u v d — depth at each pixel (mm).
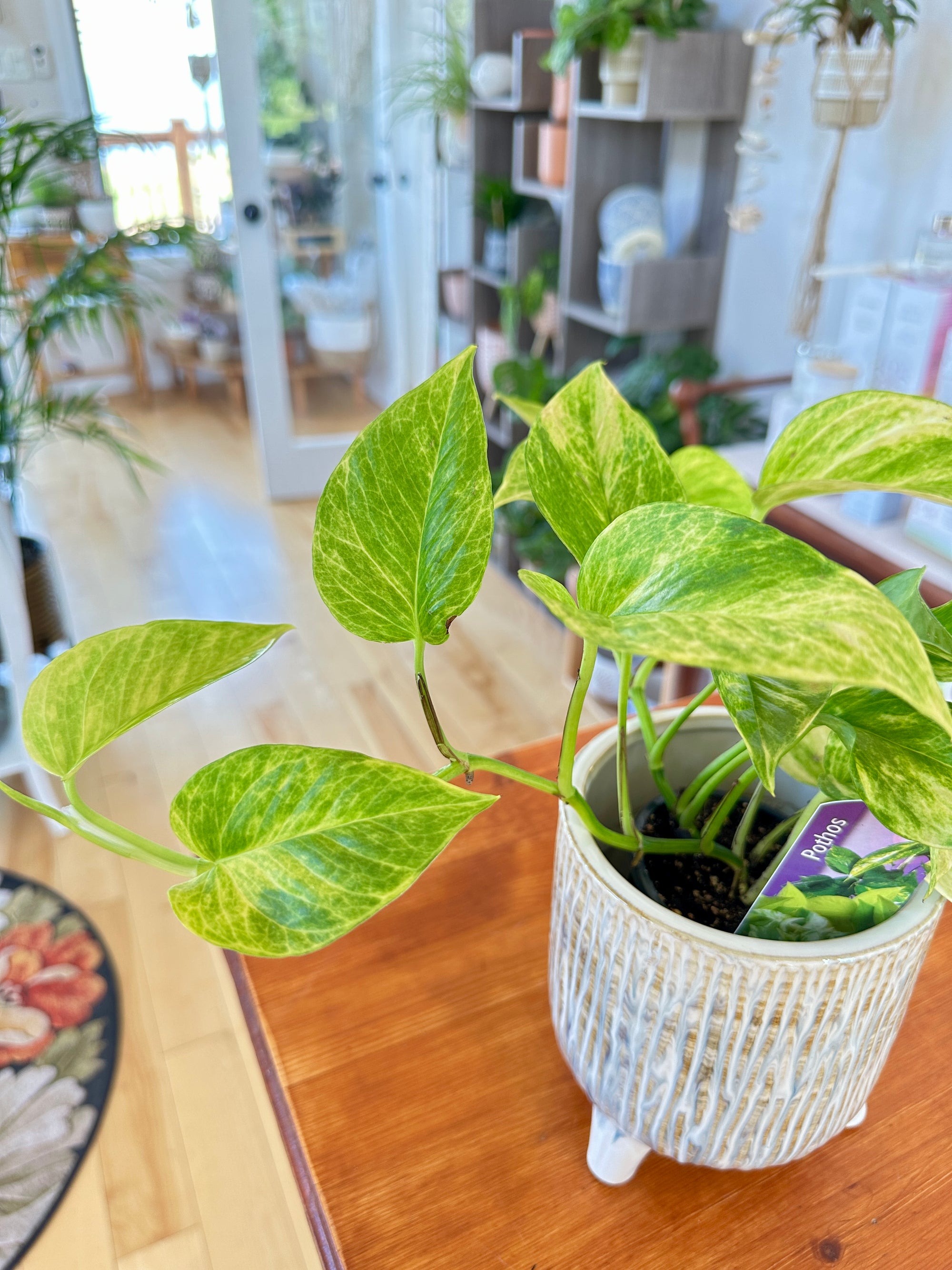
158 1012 1471
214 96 3162
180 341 4418
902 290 1260
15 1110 1322
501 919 716
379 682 2350
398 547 374
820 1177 543
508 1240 513
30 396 2234
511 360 2574
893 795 376
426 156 3271
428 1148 561
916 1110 582
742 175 2074
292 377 3387
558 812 780
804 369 1409
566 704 2248
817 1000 415
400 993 657
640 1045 459
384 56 3109
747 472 1481
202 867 388
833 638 259
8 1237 1166
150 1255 1148
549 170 2438
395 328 3561
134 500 3502
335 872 354
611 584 330
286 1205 1201
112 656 419
